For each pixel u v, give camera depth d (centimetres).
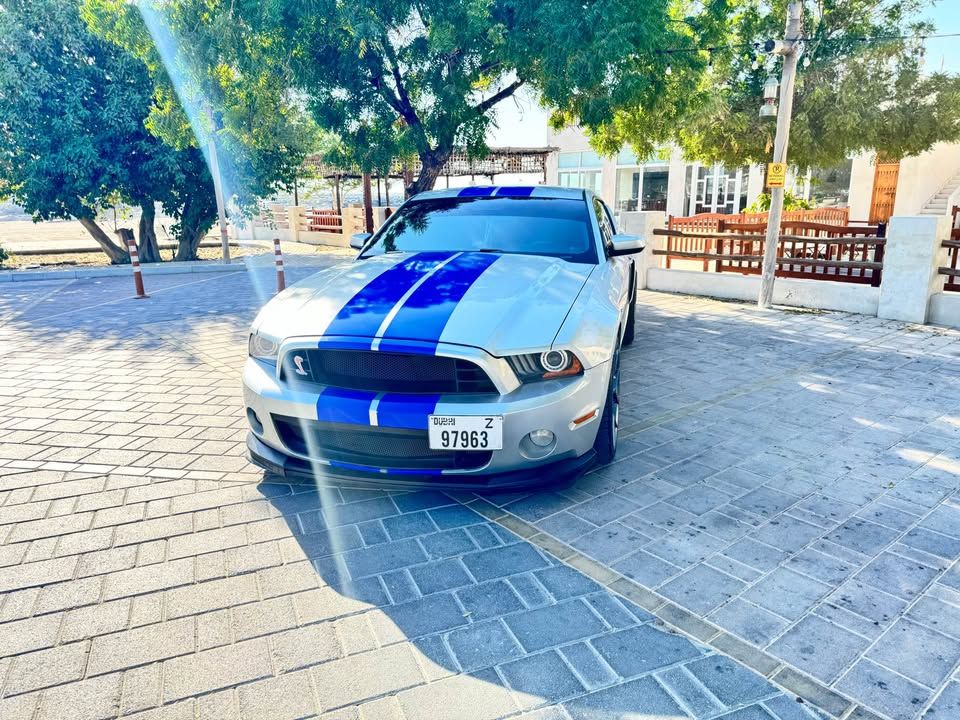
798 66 1283
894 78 1255
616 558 284
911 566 276
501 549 292
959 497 337
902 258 776
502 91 994
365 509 330
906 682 211
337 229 2133
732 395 509
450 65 916
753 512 323
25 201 1496
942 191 1844
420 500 339
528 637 235
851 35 1230
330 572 276
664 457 391
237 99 1081
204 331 773
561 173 2756
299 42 865
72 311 918
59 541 302
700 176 2272
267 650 229
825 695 206
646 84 880
